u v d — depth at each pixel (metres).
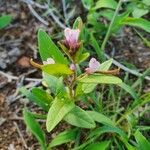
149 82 0.25
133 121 0.22
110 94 0.23
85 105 0.23
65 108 0.18
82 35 0.23
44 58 0.19
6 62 0.26
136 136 0.19
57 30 0.27
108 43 0.27
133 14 0.26
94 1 0.28
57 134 0.22
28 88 0.25
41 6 0.28
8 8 0.28
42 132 0.20
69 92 0.19
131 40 0.27
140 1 0.26
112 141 0.21
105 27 0.26
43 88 0.25
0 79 0.25
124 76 0.25
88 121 0.19
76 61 0.17
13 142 0.22
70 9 0.28
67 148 0.22
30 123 0.20
